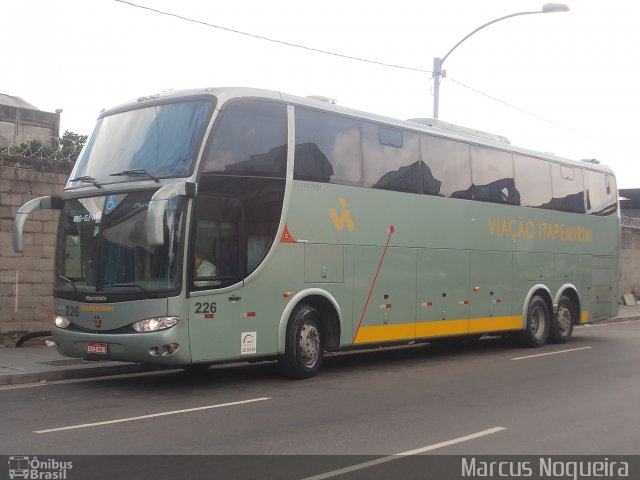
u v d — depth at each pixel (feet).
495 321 50.98
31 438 23.89
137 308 32.53
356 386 35.58
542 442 24.09
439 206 46.44
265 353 35.63
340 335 39.34
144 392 33.42
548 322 56.65
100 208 34.73
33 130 106.52
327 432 25.20
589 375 39.81
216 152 33.96
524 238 54.03
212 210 33.55
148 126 35.45
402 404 30.66
